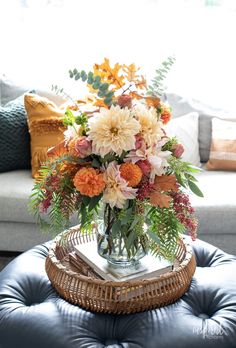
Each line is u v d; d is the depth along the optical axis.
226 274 1.39
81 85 2.64
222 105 2.70
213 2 2.77
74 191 1.19
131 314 1.20
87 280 1.22
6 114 2.25
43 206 1.20
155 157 1.12
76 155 1.15
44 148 2.18
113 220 1.22
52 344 1.10
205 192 2.15
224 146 2.44
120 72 1.23
